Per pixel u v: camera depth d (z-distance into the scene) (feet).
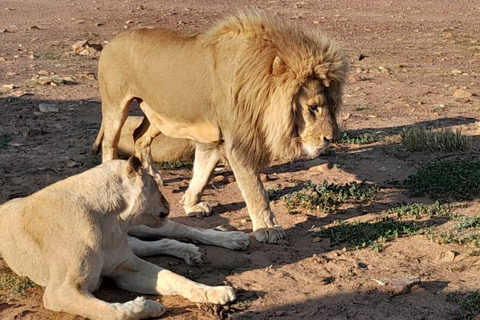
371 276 27.61
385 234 30.96
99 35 92.22
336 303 25.64
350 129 50.08
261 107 29.91
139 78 33.65
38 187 37.96
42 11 112.47
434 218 32.94
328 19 108.58
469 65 75.25
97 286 25.82
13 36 91.81
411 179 37.96
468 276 27.43
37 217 25.77
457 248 29.76
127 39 34.24
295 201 35.29
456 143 44.09
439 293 26.14
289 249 30.22
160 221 27.66
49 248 25.05
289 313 25.03
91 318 23.94
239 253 29.84
